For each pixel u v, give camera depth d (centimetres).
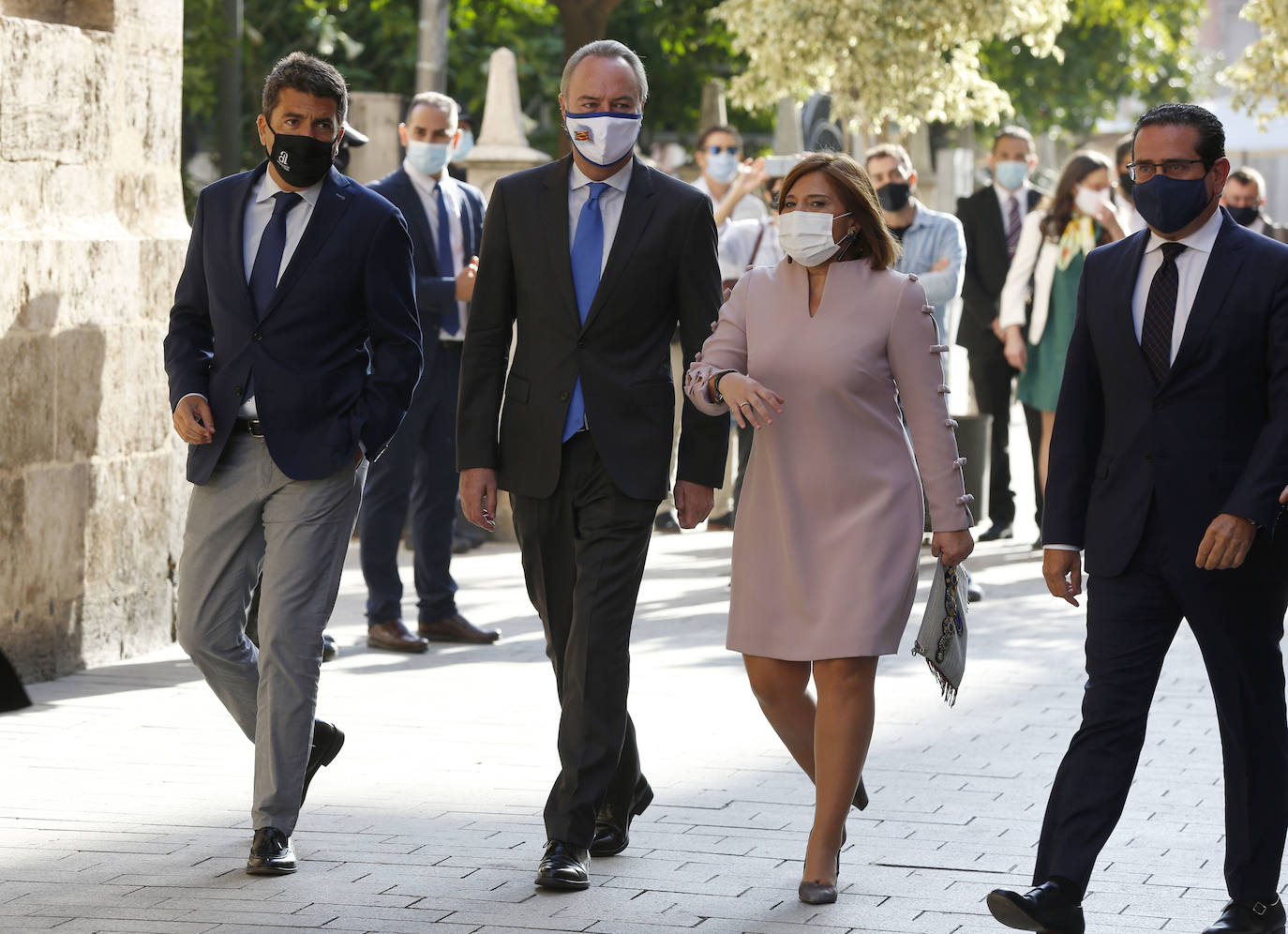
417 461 1107
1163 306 577
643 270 664
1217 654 577
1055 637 1147
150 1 1112
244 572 687
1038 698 967
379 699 955
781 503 636
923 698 967
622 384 661
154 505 1107
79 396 1033
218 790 775
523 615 1214
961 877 655
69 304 1023
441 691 976
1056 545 598
